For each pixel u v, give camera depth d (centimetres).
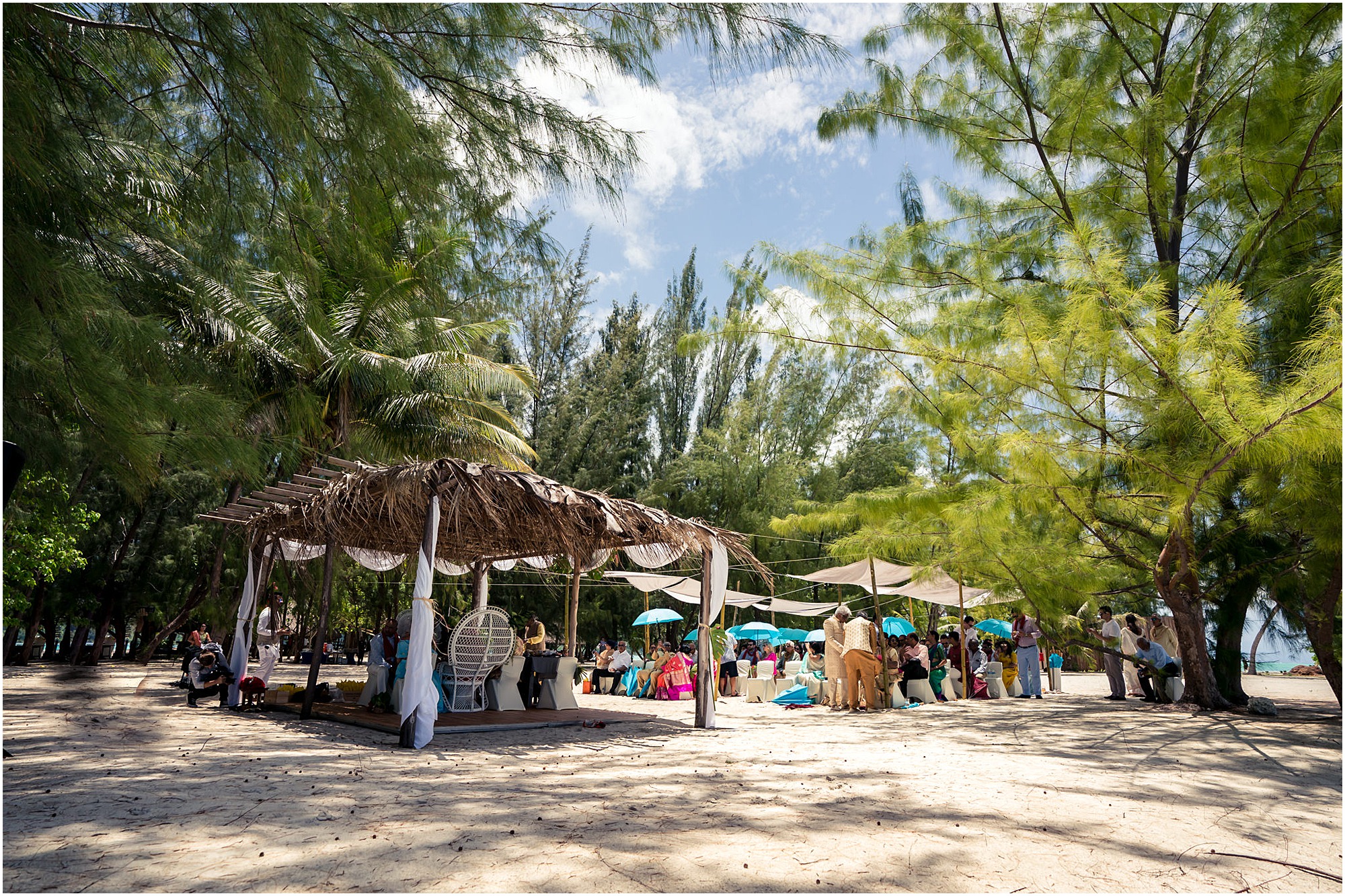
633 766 707
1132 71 1188
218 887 343
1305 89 956
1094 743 899
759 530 3122
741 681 1869
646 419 3700
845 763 734
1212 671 1259
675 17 459
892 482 3275
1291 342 984
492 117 509
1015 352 905
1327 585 995
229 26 422
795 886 360
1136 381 821
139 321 508
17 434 636
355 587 2928
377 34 473
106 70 518
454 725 955
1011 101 1195
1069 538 1034
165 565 2833
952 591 1853
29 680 1708
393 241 543
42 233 525
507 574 3047
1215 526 1052
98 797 510
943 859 410
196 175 538
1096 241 836
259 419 1435
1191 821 516
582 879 362
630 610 3353
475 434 1845
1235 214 1155
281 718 1080
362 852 397
